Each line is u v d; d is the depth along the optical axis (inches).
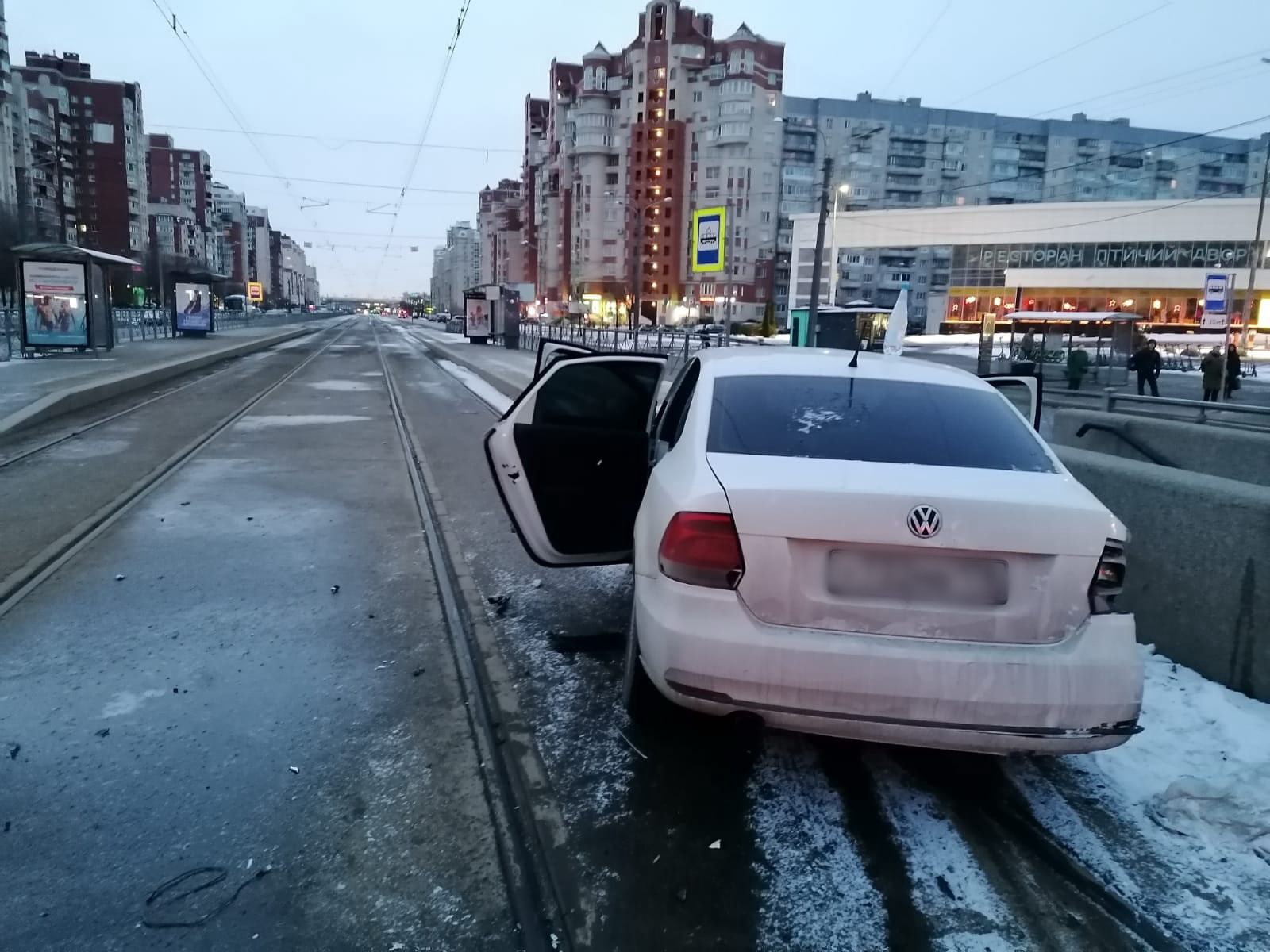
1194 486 163.2
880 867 112.7
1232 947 98.6
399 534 275.4
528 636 189.8
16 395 566.3
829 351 168.7
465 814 123.6
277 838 117.0
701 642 111.9
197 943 97.8
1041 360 1179.9
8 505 299.7
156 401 648.4
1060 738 107.5
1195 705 148.9
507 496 183.0
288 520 288.7
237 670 169.6
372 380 913.5
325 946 98.1
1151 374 934.4
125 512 293.4
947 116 4237.2
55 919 100.8
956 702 106.7
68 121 4537.4
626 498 188.7
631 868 111.7
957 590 110.0
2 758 135.1
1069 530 109.7
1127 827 120.8
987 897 107.2
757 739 146.2
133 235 4835.1
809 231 2839.6
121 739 141.5
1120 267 2529.5
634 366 199.0
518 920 102.8
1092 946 99.2
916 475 117.5
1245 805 119.9
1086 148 4414.4
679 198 4013.3
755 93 3826.3
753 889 108.1
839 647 108.8
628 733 146.7
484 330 1870.1
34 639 182.5
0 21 3403.1
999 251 2679.6
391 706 156.1
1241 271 2386.8
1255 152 4542.3
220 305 3107.8
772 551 111.3
